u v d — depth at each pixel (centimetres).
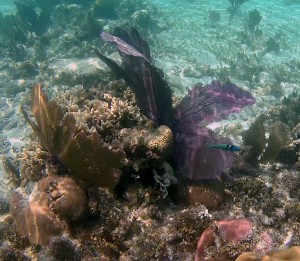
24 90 422
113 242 108
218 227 105
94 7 666
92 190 114
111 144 120
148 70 142
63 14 674
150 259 102
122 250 108
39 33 618
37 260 107
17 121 363
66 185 110
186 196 127
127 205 119
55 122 108
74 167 111
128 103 154
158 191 122
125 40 169
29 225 113
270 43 551
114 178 111
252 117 346
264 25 691
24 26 635
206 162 131
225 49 547
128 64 154
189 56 512
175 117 145
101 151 105
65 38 535
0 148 323
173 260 101
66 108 148
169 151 123
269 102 382
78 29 594
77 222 111
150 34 600
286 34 643
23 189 129
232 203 131
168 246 104
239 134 297
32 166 127
